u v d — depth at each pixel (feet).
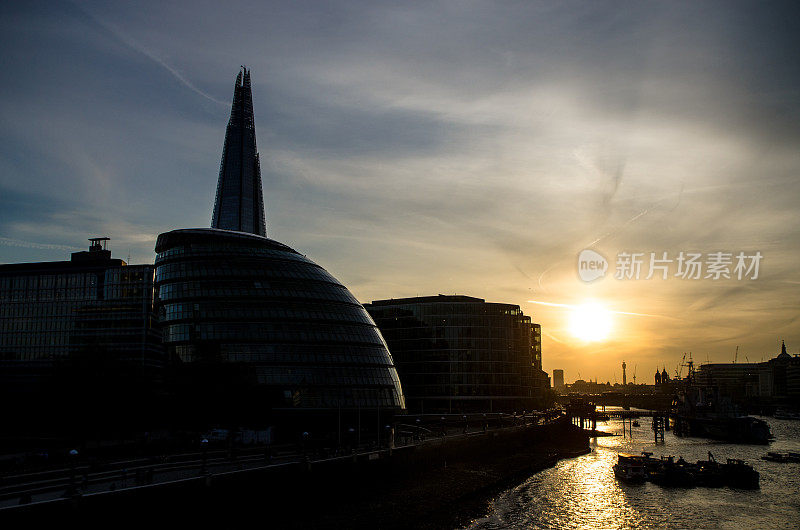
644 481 429.38
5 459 299.99
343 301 508.94
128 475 261.24
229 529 249.55
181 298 470.39
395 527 275.59
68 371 419.13
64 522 194.08
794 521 323.98
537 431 647.15
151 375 513.04
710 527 310.04
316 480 297.74
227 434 395.14
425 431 532.32
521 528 292.81
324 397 448.65
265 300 470.39
